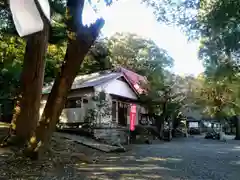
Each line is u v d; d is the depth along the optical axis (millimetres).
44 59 12156
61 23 11953
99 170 9188
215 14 9891
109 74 23734
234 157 13500
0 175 7922
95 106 20250
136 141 22141
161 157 13023
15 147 11336
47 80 22656
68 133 19266
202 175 8758
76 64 9172
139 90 25547
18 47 17141
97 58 31000
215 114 40656
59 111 9586
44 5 2215
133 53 34125
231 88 29750
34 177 7855
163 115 26359
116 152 14531
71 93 22141
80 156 11883
